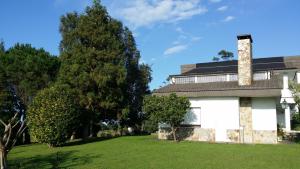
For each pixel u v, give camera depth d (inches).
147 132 1465.3
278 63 1489.9
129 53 1507.1
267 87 920.3
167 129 1032.8
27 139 1286.9
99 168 532.4
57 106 913.5
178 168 518.0
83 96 1185.4
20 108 1338.6
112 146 846.5
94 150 777.6
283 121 1120.8
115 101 1240.8
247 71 991.6
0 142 436.5
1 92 1278.3
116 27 1305.4
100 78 1181.1
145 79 1565.0
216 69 1460.4
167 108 924.6
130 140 1006.4
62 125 908.6
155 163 565.3
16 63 1326.3
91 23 1246.3
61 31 1489.9
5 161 438.6
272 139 907.4
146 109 960.9
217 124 965.2
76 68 1180.5
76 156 684.1
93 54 1215.6
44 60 1371.8
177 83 1173.1
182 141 953.5
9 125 449.1
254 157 619.5
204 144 859.4
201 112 987.3
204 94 972.6
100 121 1371.8
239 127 940.6
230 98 954.7
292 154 658.2
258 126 927.7
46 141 902.4
